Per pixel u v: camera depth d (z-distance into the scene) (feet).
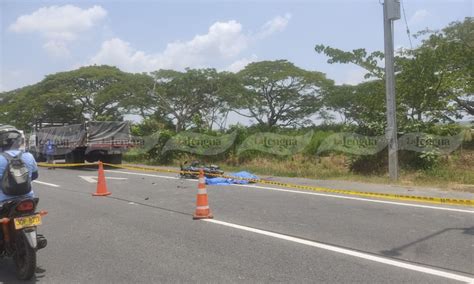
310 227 26.66
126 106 175.42
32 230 18.51
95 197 40.50
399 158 52.60
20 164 19.10
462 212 30.25
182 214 31.42
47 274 19.45
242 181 49.44
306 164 63.41
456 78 65.46
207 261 20.48
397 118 59.16
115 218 30.55
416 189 41.45
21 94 198.49
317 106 193.98
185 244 23.40
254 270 19.11
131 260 20.95
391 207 32.42
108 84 186.60
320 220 28.53
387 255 20.93
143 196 40.22
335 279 17.87
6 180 18.76
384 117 57.00
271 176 56.65
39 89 187.62
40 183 52.75
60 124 100.32
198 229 26.71
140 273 19.11
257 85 195.11
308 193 40.24
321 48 64.69
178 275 18.71
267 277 18.24
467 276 18.04
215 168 54.90
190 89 178.50
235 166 70.74
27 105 180.45
